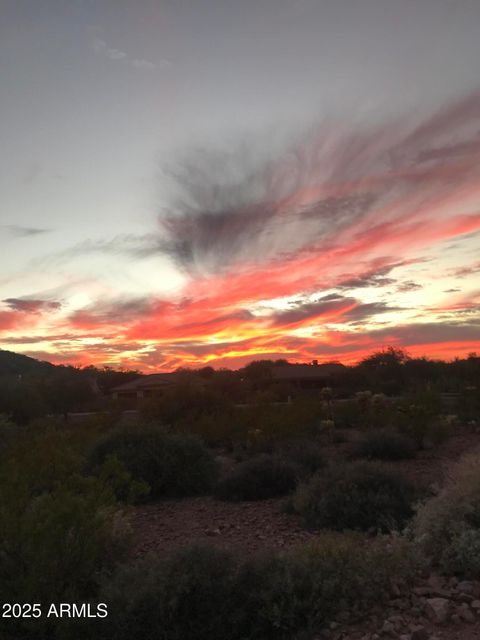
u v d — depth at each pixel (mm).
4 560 5297
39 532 5238
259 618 4926
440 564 6074
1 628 5039
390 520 8195
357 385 61094
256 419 19750
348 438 20203
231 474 12320
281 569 5355
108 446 13094
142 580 5059
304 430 19859
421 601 5219
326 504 8859
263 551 5742
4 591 5086
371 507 8594
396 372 61031
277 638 4887
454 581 5625
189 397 23703
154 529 9523
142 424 14438
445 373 57438
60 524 5324
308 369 68625
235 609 4949
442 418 21188
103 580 5371
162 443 13180
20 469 7719
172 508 11344
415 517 7105
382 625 4887
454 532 6082
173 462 12609
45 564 5250
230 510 10812
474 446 16922
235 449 18844
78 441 14758
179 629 4754
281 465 12180
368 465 10016
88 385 55031
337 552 5582
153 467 12492
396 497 8898
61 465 8320
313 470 13172
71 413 52125
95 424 22875
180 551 5383
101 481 6605
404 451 15266
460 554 5781
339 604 5105
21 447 11383
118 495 10938
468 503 6469
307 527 8844
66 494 5707
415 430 17250
